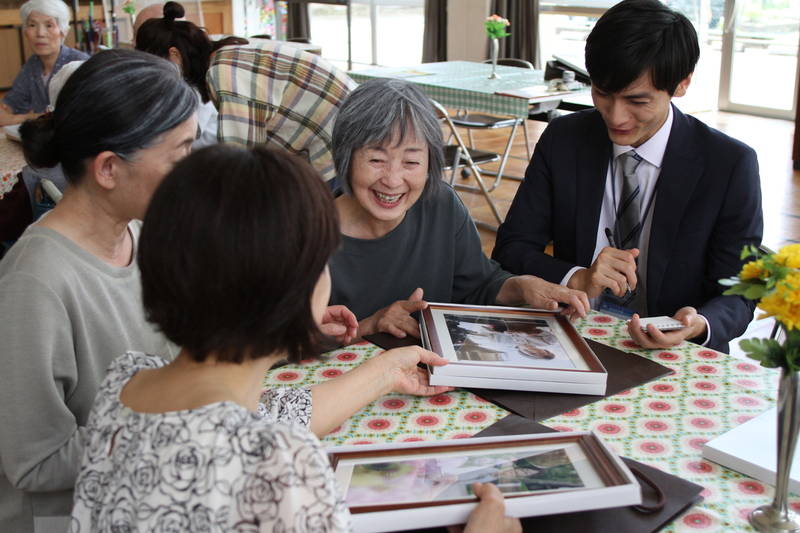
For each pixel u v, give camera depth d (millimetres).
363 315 1783
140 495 734
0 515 1350
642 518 989
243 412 754
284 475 719
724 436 1171
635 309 1937
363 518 909
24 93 4055
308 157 2512
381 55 10297
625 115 1672
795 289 882
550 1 8359
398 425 1259
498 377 1334
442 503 933
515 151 6684
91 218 1238
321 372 1451
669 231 1820
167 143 1190
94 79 1148
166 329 791
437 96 4652
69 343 1186
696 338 1660
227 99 2410
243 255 739
